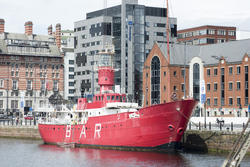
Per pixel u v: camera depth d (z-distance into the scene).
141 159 56.09
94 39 152.88
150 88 126.12
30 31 159.62
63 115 74.75
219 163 53.34
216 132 60.88
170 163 53.72
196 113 119.62
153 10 151.38
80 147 67.50
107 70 68.44
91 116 66.38
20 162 58.25
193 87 120.94
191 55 124.31
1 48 151.50
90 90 153.75
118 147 62.31
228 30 175.25
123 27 145.62
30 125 91.12
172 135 59.12
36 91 155.38
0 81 150.12
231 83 113.81
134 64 146.00
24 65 153.88
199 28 174.25
